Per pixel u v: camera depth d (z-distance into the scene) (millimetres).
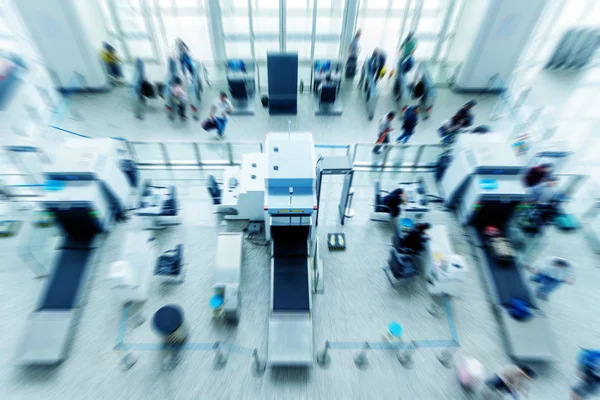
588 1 15227
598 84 15297
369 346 8781
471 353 8742
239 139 13516
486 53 13969
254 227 10969
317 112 14500
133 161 11711
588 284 10016
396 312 9438
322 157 9883
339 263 10422
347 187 10336
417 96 14438
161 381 8094
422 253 10188
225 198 10734
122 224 10898
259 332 8969
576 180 11344
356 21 15281
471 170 10344
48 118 12695
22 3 12008
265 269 10180
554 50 15531
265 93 15266
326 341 8719
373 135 13867
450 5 14703
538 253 10555
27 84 13133
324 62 14789
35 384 7969
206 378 8172
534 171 10289
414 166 12633
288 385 8109
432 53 16516
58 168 9570
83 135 13148
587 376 7730
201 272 10055
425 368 8453
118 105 14430
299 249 9750
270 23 15586
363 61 16391
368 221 11484
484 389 8047
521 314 8953
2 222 10633
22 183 11141
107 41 14891
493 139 10961
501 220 10789
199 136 13594
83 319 8984
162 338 8711
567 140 12828
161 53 15914
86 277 9570
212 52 15336
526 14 12836
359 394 8031
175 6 15336
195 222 11180
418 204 11000
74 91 14641
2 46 14336
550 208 10477
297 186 9289
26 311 9109
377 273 10227
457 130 12477
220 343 8703
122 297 9219
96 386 7980
